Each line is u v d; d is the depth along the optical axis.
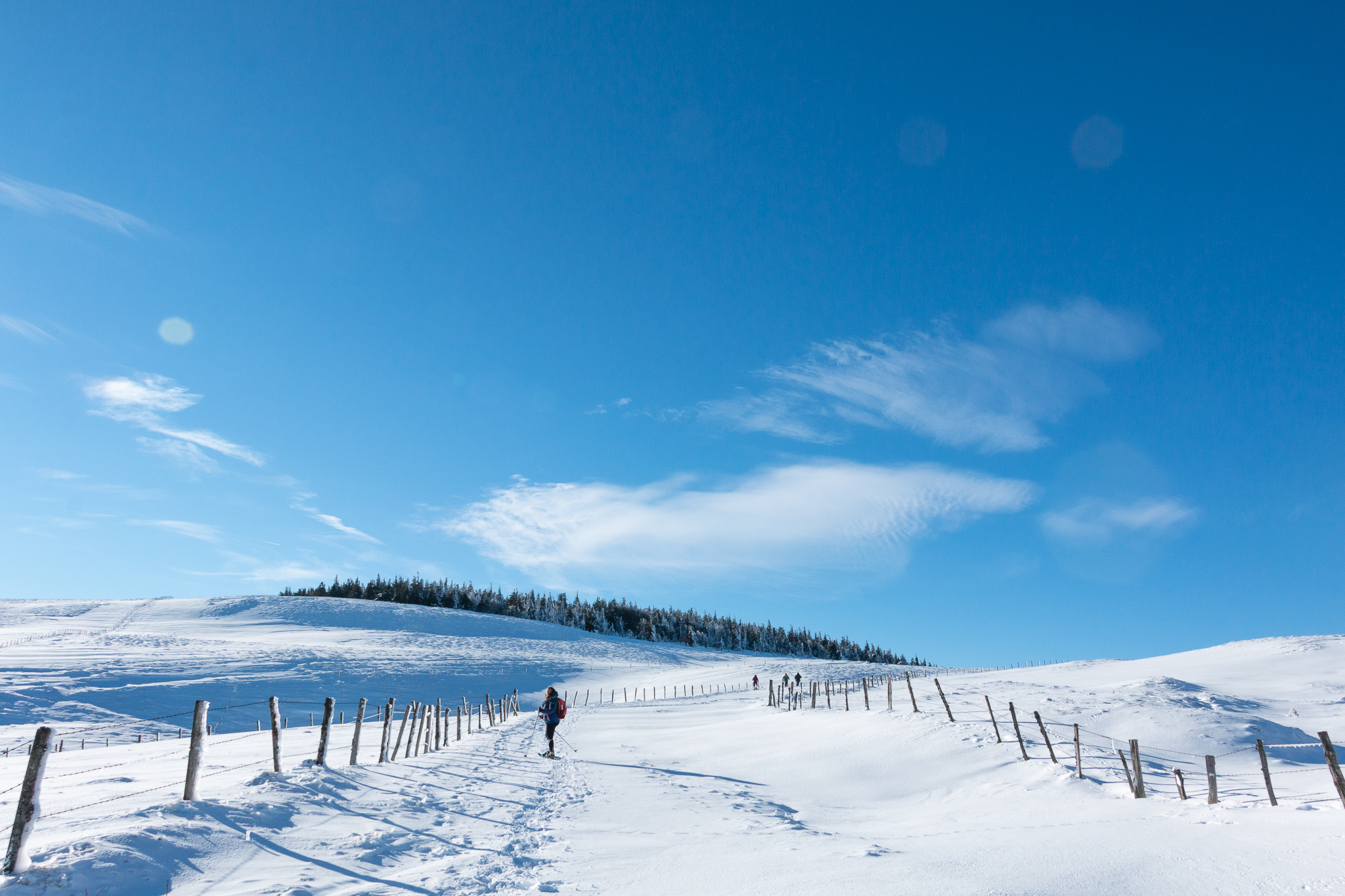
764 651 150.75
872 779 16.72
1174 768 16.95
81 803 8.63
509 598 154.88
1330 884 5.96
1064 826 9.74
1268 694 38.19
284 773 10.52
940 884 6.23
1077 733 15.28
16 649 57.19
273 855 6.75
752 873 6.82
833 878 6.55
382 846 7.50
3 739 29.34
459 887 6.25
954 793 15.07
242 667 53.88
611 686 69.12
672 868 7.13
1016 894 5.89
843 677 74.50
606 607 156.75
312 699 47.38
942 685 46.66
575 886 6.37
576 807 11.39
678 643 135.12
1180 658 65.94
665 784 14.77
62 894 5.00
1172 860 7.02
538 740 24.44
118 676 45.78
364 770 12.63
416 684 56.97
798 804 14.02
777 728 25.45
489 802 11.20
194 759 8.09
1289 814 9.62
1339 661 52.16
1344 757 19.50
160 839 6.35
